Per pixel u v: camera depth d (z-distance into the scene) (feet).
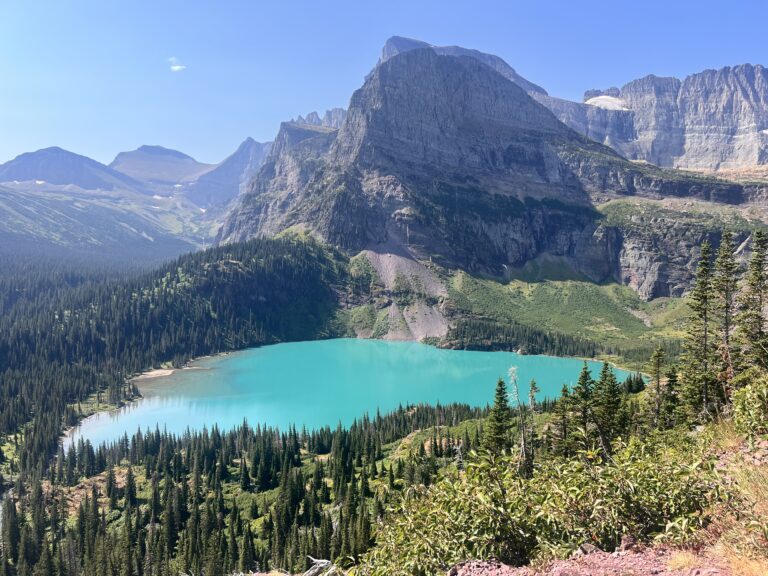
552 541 50.80
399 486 331.98
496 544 52.37
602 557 48.70
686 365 230.68
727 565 42.50
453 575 51.31
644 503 52.03
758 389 67.21
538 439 254.88
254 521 359.25
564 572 46.11
